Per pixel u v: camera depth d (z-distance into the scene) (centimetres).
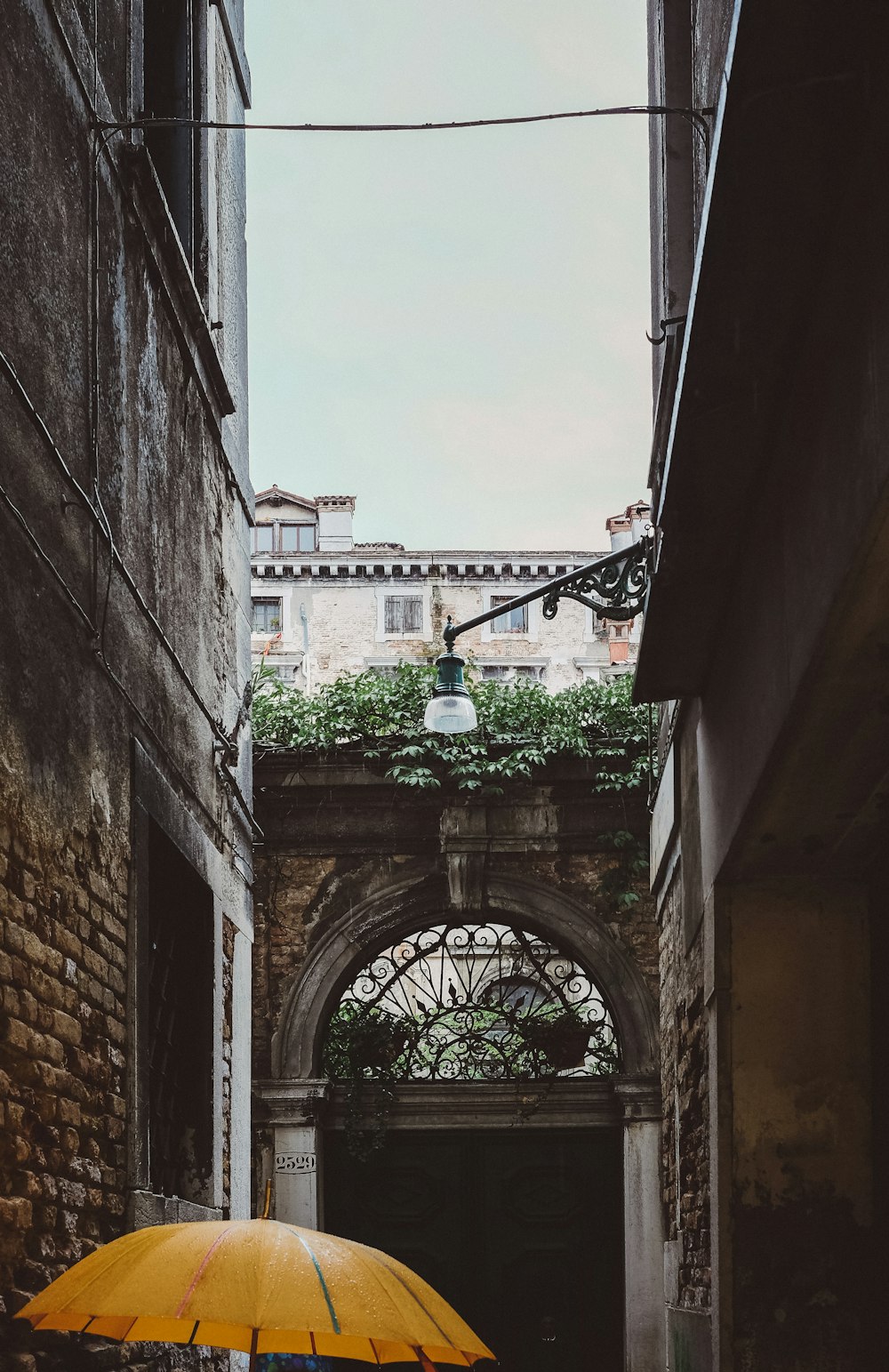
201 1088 747
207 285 802
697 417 520
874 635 447
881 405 368
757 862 657
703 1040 770
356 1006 1298
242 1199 843
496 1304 1194
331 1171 1220
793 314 465
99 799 541
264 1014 1220
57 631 494
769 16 354
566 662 3422
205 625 786
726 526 591
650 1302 1156
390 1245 1207
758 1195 650
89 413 547
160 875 715
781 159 401
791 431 500
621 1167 1210
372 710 1260
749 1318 640
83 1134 504
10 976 430
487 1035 1496
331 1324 370
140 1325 428
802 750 538
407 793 1254
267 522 3553
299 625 3425
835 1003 664
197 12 820
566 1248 1202
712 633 677
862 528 391
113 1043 549
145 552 641
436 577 3453
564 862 1255
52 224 507
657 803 1027
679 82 761
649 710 1243
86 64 560
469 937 1288
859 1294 641
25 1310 375
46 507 488
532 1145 1220
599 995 1364
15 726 445
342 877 1249
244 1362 768
